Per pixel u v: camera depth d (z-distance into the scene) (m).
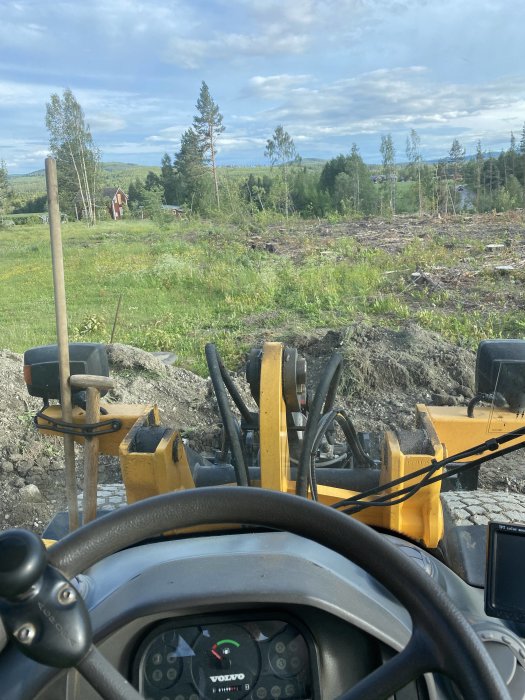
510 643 1.98
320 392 2.83
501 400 3.40
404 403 7.61
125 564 1.97
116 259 25.28
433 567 2.43
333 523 1.32
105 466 6.14
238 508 1.36
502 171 75.69
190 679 1.59
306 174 71.06
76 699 1.54
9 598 0.98
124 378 8.18
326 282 15.66
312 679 1.59
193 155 66.38
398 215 38.19
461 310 12.60
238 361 9.77
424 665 1.21
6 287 20.53
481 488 5.62
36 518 5.23
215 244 27.52
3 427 6.67
